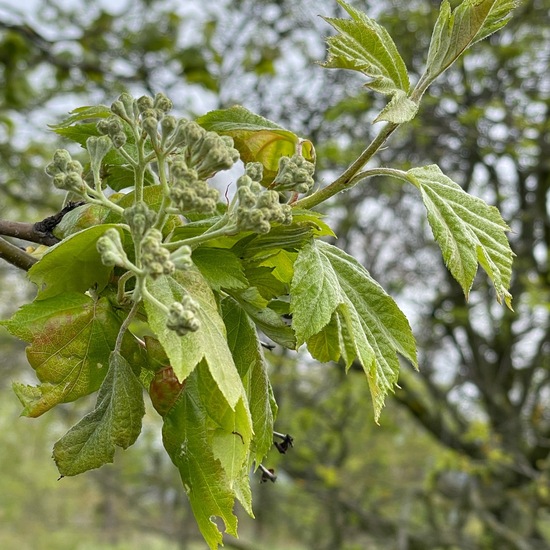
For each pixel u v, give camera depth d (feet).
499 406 28.45
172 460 4.79
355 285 5.27
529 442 30.19
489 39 26.71
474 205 5.34
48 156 23.47
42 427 56.08
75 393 4.91
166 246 4.42
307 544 45.70
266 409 5.16
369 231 28.96
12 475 60.34
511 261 5.25
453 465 25.22
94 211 5.44
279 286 5.21
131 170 5.98
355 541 39.17
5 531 61.72
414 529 31.86
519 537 25.40
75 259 4.85
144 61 22.40
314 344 5.15
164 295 4.38
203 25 23.07
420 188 5.25
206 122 6.09
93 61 21.18
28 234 5.54
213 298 4.55
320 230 5.37
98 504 62.69
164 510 47.09
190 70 21.65
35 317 4.87
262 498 42.32
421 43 27.07
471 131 24.71
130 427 4.75
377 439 40.42
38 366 4.87
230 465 4.69
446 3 5.26
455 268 5.07
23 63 22.02
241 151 6.01
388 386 5.02
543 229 29.09
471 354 29.17
